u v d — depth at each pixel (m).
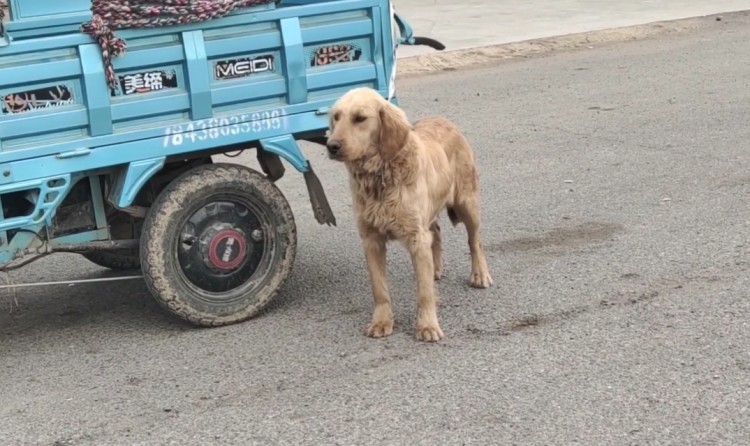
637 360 4.52
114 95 4.71
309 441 4.20
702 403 4.27
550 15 13.32
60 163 4.64
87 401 4.48
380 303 4.81
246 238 4.95
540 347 4.64
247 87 4.90
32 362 4.76
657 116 7.52
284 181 6.73
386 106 4.63
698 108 7.65
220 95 4.86
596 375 4.45
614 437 4.13
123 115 4.72
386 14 5.15
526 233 5.68
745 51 10.19
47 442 4.27
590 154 6.79
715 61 9.71
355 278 5.36
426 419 4.27
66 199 4.84
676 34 11.80
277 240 5.00
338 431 4.24
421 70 10.12
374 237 4.78
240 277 4.96
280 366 4.63
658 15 12.95
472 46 10.82
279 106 4.97
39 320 5.13
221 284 4.93
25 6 4.91
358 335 4.82
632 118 7.52
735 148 6.69
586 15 13.20
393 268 5.43
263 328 4.92
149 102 4.75
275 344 4.79
